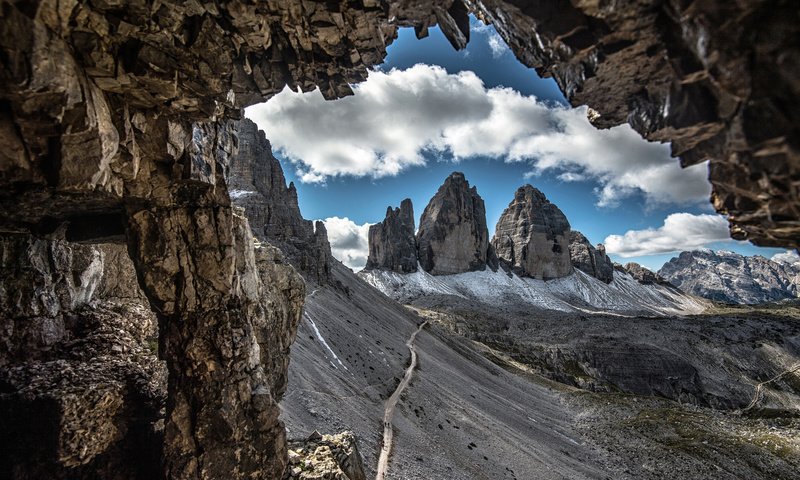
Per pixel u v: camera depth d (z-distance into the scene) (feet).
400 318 516.32
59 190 49.14
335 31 51.42
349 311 399.03
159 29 46.50
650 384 523.70
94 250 99.91
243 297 75.41
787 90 25.46
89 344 83.15
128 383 74.33
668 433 323.16
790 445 309.01
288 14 49.62
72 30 42.91
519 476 198.70
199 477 64.03
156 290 66.03
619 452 285.64
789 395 492.95
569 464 239.71
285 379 108.06
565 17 34.68
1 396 63.82
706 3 26.30
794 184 30.27
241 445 67.15
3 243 74.90
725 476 257.55
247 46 53.26
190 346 66.74
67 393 64.34
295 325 113.70
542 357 592.19
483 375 407.03
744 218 38.96
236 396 67.67
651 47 33.73
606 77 37.50
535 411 353.10
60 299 86.07
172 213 65.41
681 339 612.29
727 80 27.61
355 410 191.93
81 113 45.50
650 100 37.22
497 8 38.58
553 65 40.37
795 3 23.93
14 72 37.32
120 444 68.18
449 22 47.98
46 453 60.59
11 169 45.14
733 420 380.58
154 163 62.18
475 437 226.79
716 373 536.83
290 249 449.48
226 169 73.56
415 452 176.04
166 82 51.80
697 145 35.47
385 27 51.88
